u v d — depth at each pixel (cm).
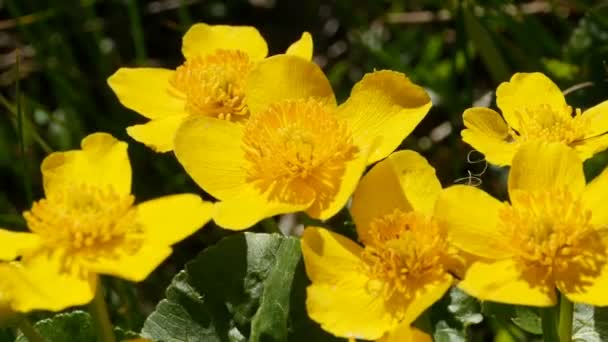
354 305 24
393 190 25
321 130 25
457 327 26
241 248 27
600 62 35
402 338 23
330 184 25
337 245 24
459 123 37
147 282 37
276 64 27
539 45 37
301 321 26
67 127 38
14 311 24
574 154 24
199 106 28
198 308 27
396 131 26
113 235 24
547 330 25
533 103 27
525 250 24
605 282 23
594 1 38
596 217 24
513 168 24
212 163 26
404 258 24
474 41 36
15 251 24
